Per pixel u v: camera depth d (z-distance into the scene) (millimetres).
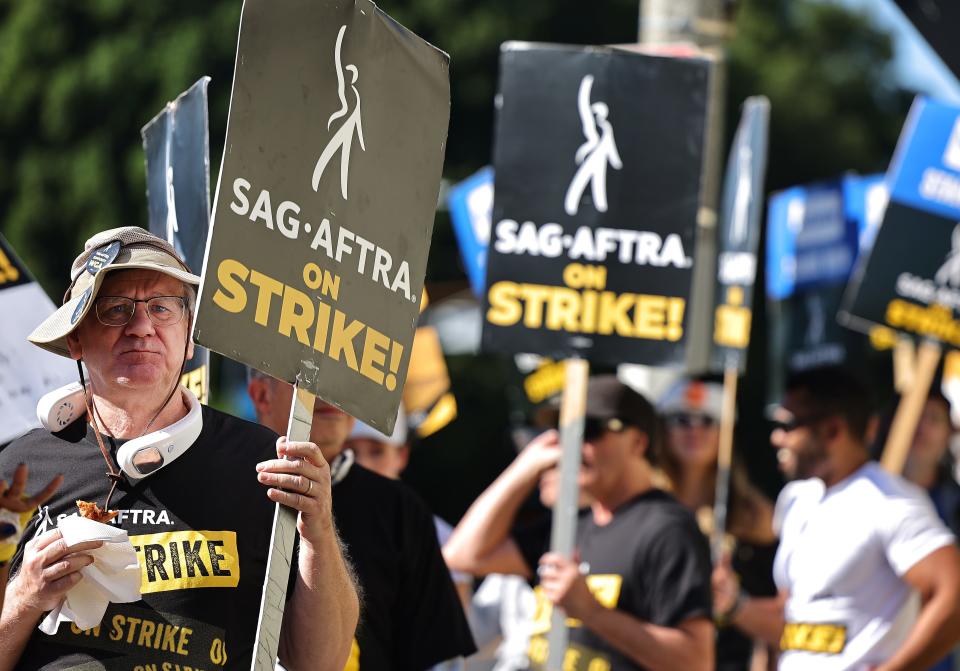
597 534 12070
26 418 10094
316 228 7375
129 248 7715
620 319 11797
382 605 9906
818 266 20000
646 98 11945
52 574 7027
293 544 7410
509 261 11859
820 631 12750
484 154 35156
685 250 11844
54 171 33031
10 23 33375
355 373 7574
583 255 11836
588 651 11938
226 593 7500
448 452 34219
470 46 35000
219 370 27844
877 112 42656
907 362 19062
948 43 14539
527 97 11969
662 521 11828
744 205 15961
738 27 40531
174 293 7766
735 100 39562
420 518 10156
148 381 7617
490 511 13000
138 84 33156
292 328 7254
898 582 12594
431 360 15531
